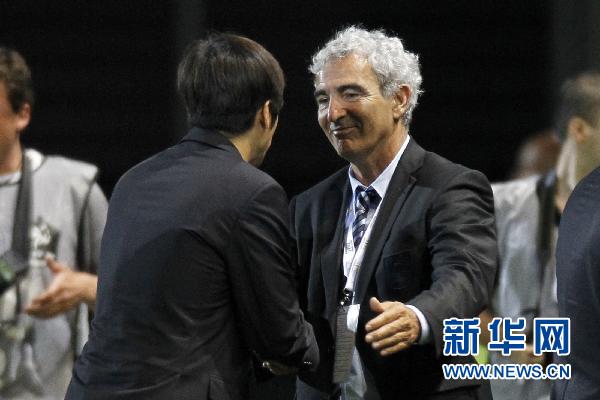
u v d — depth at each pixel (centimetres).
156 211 806
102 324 810
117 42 2255
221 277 799
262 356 821
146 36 2261
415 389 873
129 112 2255
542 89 2256
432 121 2255
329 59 888
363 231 905
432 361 870
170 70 2256
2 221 1102
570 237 813
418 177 894
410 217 878
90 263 1134
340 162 2214
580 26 2080
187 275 790
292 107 2220
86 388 802
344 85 875
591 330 789
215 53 833
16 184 1112
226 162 816
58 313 1053
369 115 875
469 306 825
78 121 2244
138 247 802
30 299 1098
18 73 1087
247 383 830
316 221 932
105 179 2248
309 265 934
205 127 836
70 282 1048
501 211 1152
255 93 827
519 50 2261
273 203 812
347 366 864
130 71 2256
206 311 796
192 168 817
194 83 834
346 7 2247
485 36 2261
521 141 2255
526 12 2261
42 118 2233
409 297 870
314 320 913
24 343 1102
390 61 881
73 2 2244
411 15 2258
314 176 2217
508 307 1143
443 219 862
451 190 876
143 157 2258
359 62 877
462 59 2258
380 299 877
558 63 2111
